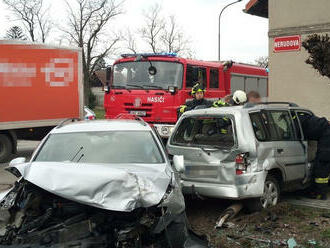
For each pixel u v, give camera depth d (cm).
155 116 1287
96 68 5138
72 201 466
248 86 1677
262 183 674
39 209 477
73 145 601
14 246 427
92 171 461
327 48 785
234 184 659
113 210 437
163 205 452
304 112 831
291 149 750
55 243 429
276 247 564
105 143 605
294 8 1287
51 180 453
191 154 698
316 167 802
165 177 487
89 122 678
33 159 580
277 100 1329
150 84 1305
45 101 1352
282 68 1318
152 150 599
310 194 830
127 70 1343
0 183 989
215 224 666
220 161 671
